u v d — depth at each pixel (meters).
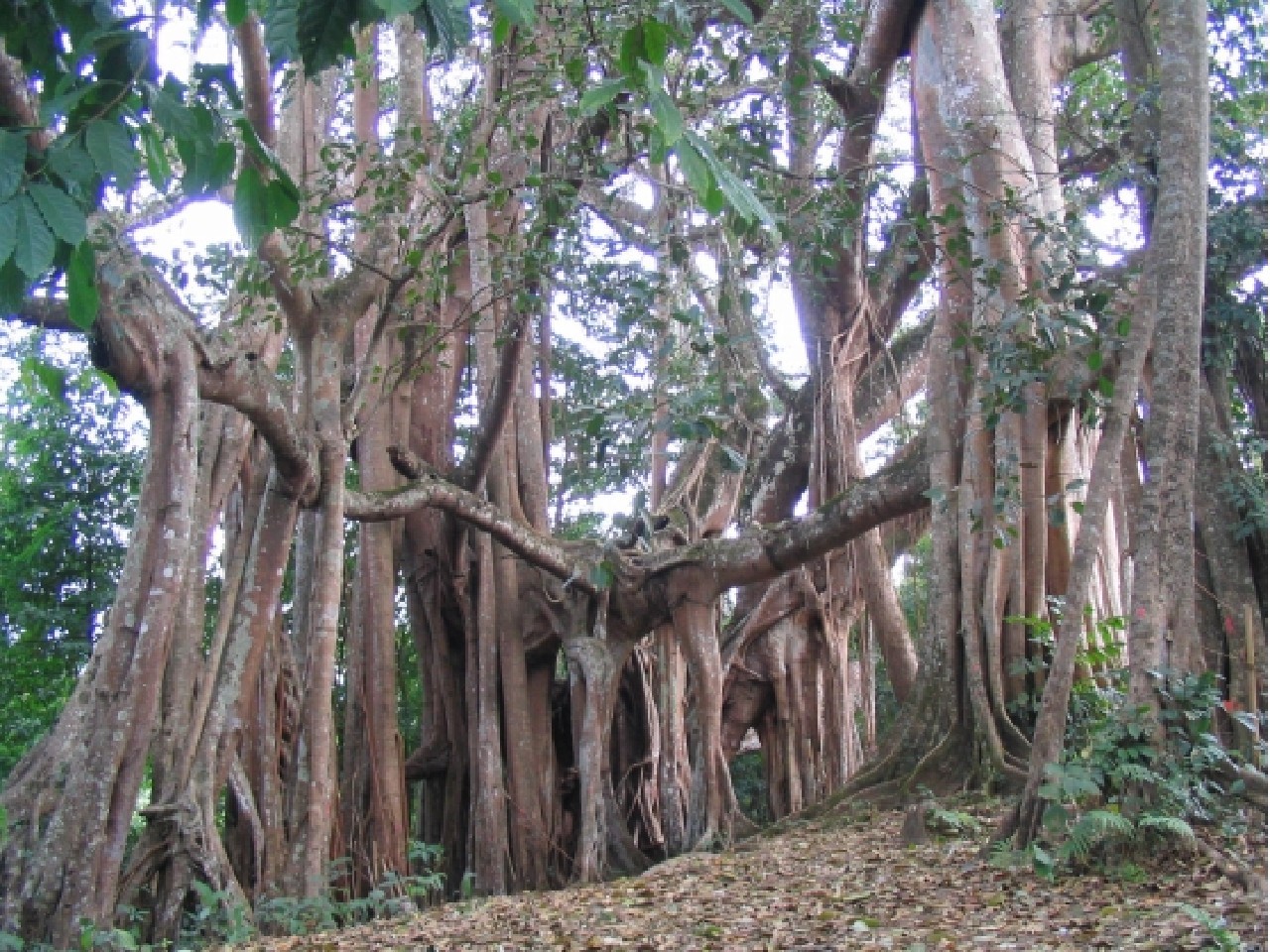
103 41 4.18
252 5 4.91
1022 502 11.85
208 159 4.33
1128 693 8.25
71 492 19.81
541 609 16.89
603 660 16.05
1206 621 11.61
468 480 16.55
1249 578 11.47
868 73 14.82
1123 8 12.52
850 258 16.55
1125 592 14.40
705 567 15.70
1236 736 10.80
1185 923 6.19
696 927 7.77
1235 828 7.83
